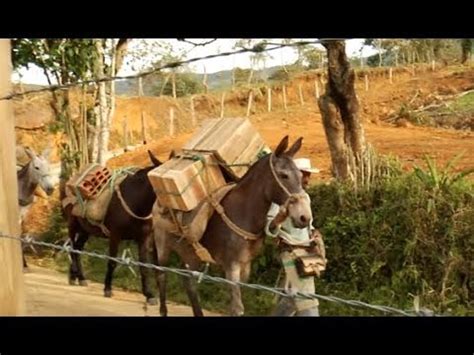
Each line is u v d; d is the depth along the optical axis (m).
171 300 8.76
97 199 8.66
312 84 28.02
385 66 26.42
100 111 14.22
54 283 9.92
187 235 6.11
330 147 9.23
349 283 7.79
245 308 7.98
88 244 11.86
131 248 10.98
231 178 6.08
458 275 7.15
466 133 17.27
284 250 5.30
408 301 7.18
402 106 20.72
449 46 25.47
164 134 26.30
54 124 13.87
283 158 5.54
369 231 7.82
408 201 7.61
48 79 13.45
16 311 2.68
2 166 2.61
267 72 32.66
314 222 8.47
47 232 12.78
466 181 7.81
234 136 6.03
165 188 5.89
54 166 15.70
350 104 8.99
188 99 28.64
